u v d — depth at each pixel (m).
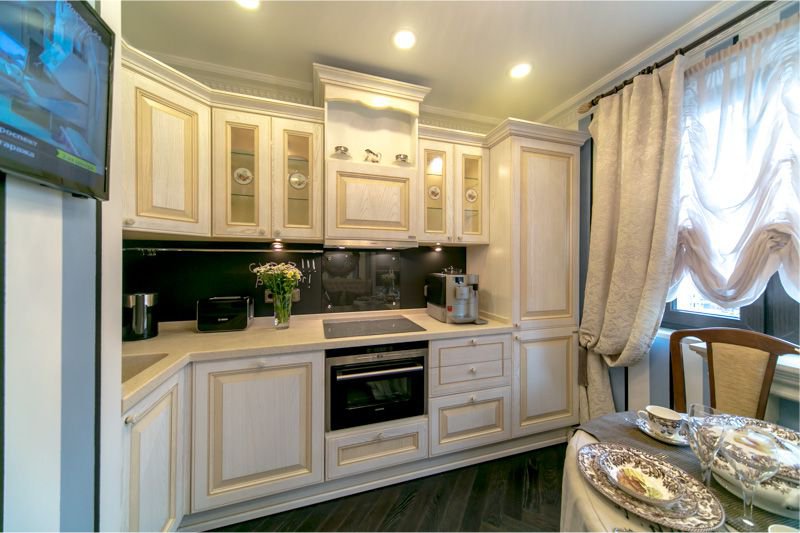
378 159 1.92
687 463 0.76
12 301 0.51
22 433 0.52
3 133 0.47
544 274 1.96
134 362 1.24
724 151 1.38
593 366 1.92
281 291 1.77
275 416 1.40
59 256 0.61
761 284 1.26
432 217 2.05
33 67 0.52
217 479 1.32
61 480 0.61
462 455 1.78
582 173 2.12
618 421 0.97
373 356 1.58
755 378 1.04
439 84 2.03
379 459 1.56
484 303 2.20
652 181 1.58
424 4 1.39
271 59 1.79
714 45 1.46
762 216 1.26
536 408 1.92
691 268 1.52
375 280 2.21
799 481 0.64
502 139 1.98
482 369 1.79
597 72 1.90
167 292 1.75
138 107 1.22
